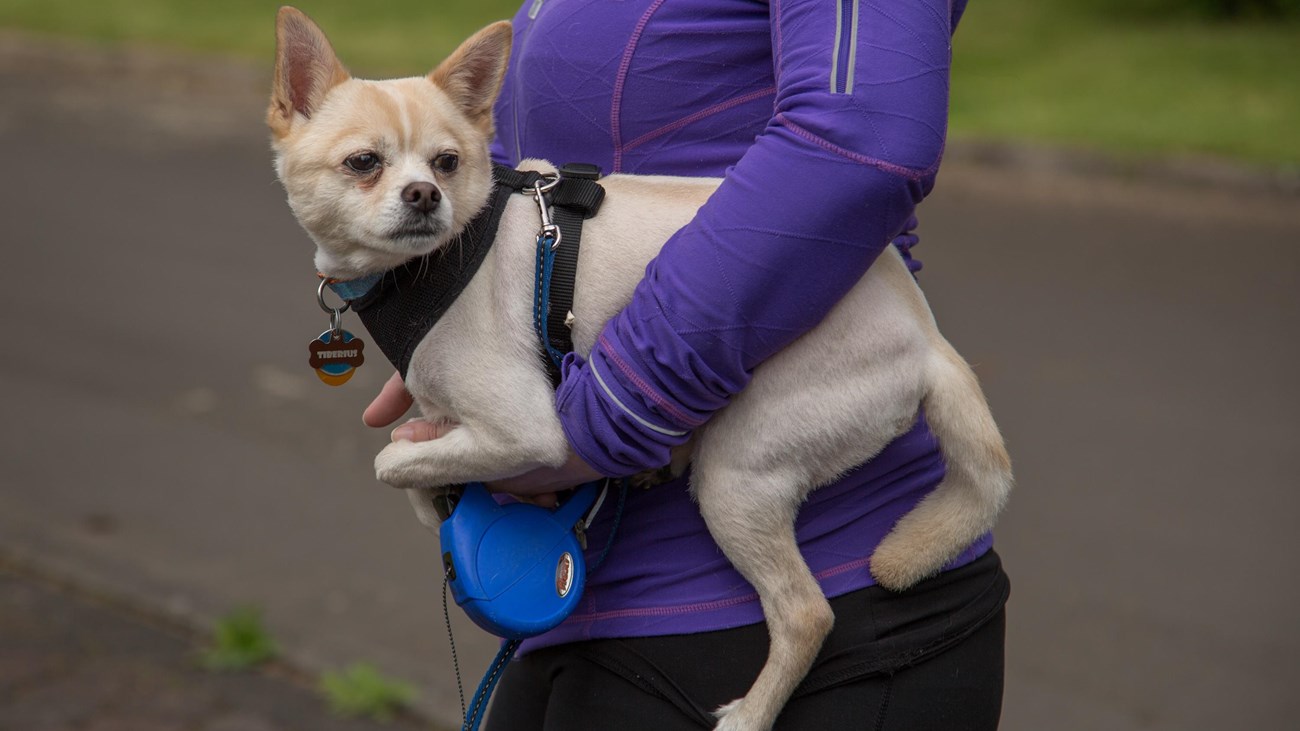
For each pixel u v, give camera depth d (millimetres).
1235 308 7098
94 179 9477
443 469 1867
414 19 15102
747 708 1784
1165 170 9719
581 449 1734
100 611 4246
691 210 1864
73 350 6355
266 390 5973
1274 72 12086
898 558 1805
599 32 1887
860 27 1609
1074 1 15297
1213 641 4090
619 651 1854
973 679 1835
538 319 1843
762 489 1803
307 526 4828
